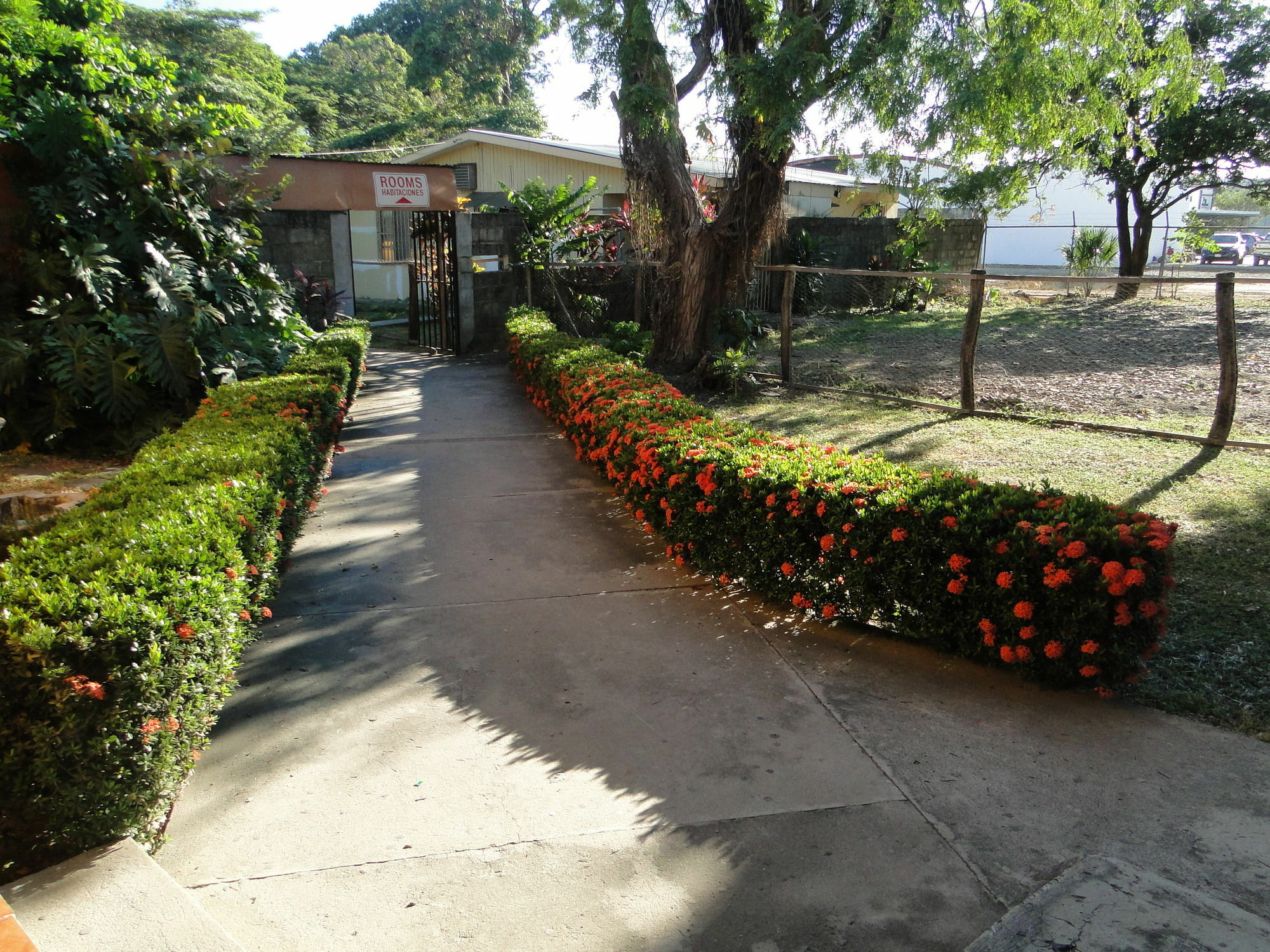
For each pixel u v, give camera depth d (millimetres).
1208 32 15539
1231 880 2455
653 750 3223
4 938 1541
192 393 8172
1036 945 2131
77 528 3500
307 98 33906
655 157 9984
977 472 6484
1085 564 3367
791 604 4457
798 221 17656
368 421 9094
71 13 8625
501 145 19328
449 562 5219
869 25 8023
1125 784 2930
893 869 2553
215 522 3604
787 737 3291
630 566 5164
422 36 36594
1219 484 5930
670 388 7398
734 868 2574
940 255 20719
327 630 4289
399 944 2299
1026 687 3641
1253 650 3742
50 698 2441
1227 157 16578
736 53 9289
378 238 20953
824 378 10656
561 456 7719
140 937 2166
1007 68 7395
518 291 14242
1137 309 16250
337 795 2971
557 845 2691
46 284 7355
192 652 2898
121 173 7914
